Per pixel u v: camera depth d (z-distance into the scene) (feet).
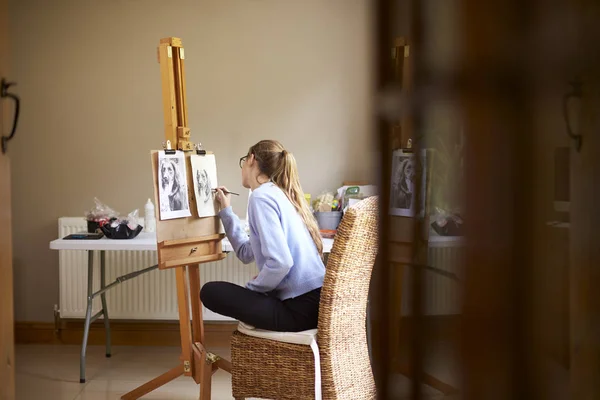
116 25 14.17
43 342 14.53
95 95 14.24
